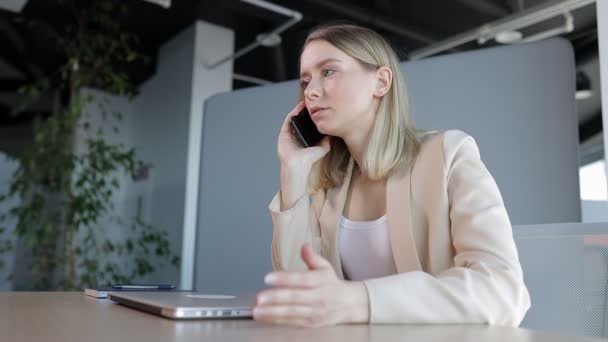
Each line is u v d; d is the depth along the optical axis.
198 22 5.34
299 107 1.23
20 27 5.28
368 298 0.59
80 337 0.47
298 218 1.10
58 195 5.62
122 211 6.55
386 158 1.06
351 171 1.21
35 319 0.61
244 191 3.41
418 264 0.96
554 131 2.56
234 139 3.52
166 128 5.77
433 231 0.95
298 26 5.22
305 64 1.13
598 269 1.08
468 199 0.89
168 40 5.86
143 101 6.44
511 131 2.66
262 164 3.38
